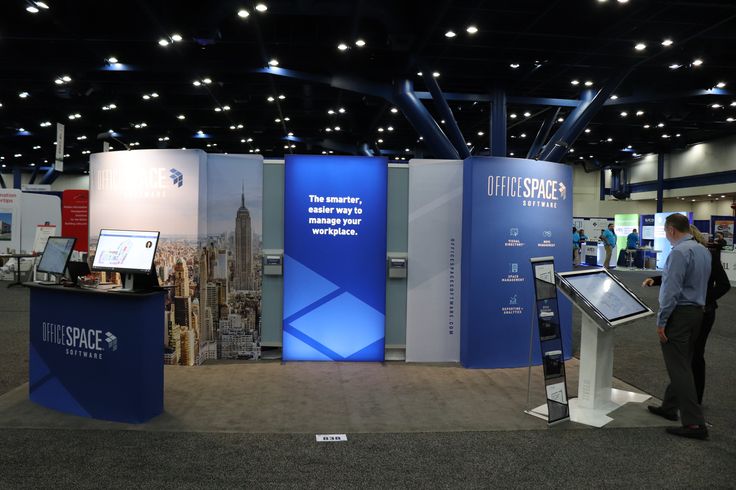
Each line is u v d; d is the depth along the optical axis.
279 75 12.55
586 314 3.92
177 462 2.99
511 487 2.77
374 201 5.45
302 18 10.36
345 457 3.11
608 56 11.68
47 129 19.88
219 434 3.43
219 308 5.43
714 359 5.74
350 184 5.43
